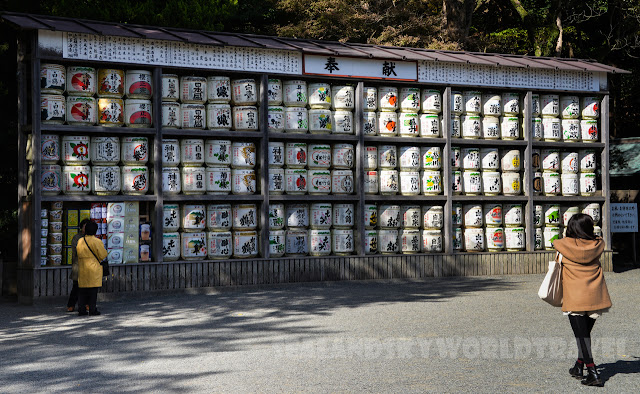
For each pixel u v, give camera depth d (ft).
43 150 36.42
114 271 37.22
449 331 26.35
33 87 35.76
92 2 56.34
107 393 18.20
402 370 20.21
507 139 48.67
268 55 41.78
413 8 79.20
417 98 46.09
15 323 30.01
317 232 43.32
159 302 35.70
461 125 47.96
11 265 40.63
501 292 38.42
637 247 64.28
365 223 44.55
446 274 45.96
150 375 20.04
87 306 33.86
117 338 25.93
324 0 75.56
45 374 20.43
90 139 38.06
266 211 41.60
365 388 18.20
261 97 41.68
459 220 47.29
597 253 19.53
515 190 48.62
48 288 35.47
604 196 51.03
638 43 78.43
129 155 38.50
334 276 42.96
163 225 39.32
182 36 40.27
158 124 38.93
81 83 37.27
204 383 18.97
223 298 36.76
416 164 45.68
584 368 20.56
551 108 49.73
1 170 49.90
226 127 41.06
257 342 24.64
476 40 77.41
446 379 19.13
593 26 85.66
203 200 40.37
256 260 40.86
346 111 44.32
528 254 48.44
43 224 36.06
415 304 33.71
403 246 45.47
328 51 43.01
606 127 51.21
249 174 41.60
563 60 52.37
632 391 18.08
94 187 37.88
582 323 19.22
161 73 39.14
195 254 39.96
